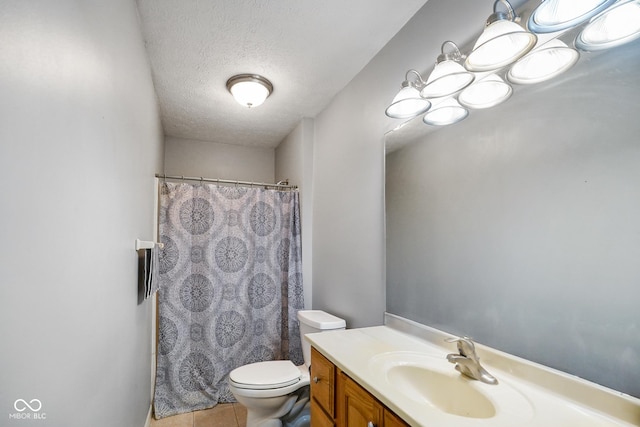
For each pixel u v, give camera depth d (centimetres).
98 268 93
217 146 361
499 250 112
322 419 137
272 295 275
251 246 272
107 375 103
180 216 254
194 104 261
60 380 67
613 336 80
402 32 171
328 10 157
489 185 116
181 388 241
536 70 101
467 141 127
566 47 93
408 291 156
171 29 169
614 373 80
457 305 129
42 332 59
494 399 92
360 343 144
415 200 154
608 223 82
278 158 368
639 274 76
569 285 90
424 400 113
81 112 79
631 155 78
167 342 241
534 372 98
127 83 132
